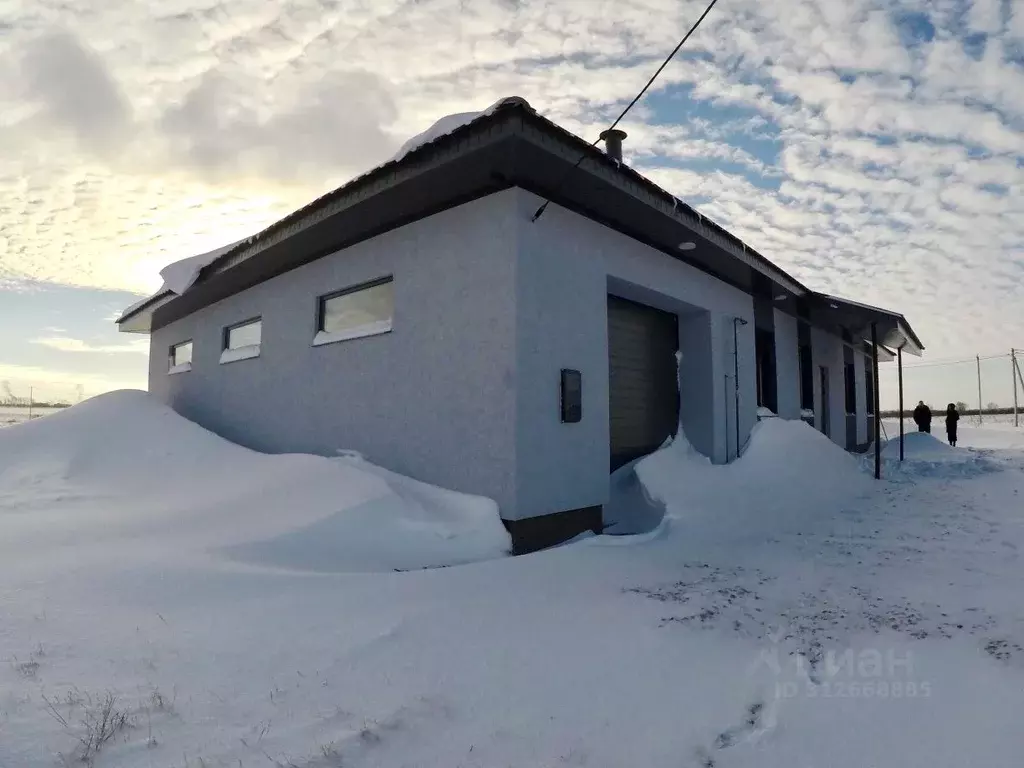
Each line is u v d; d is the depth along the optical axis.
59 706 2.42
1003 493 9.15
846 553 5.69
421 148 5.86
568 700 2.63
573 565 5.02
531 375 6.24
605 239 7.46
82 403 11.89
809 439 10.46
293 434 9.13
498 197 6.39
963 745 2.26
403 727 2.37
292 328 9.34
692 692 2.72
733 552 5.76
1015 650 3.14
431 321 6.96
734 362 10.34
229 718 2.40
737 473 8.82
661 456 8.34
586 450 6.88
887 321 12.71
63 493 7.86
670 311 9.73
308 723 2.38
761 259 9.53
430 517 6.07
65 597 3.67
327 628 3.35
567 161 5.76
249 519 5.92
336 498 6.19
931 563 5.21
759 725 2.46
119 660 2.87
